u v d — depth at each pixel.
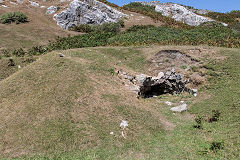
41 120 10.77
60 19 38.06
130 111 12.82
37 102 11.91
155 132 11.39
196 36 27.95
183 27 37.34
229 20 44.28
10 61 19.84
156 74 19.81
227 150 8.92
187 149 9.49
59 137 9.86
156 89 19.39
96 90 13.77
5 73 18.64
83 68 15.79
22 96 12.45
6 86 13.46
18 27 32.62
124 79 16.70
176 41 25.17
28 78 13.94
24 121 10.71
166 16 45.38
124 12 45.22
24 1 42.81
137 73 18.33
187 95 17.20
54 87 13.12
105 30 35.41
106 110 12.27
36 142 9.58
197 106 14.66
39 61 16.06
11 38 28.02
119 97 13.95
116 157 9.15
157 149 9.80
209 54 20.23
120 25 38.34
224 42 23.69
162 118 13.22
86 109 11.95
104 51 23.27
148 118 12.65
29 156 8.91
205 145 9.67
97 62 17.58
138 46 25.28
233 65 17.78
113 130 10.89
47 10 40.69
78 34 33.78
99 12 40.38
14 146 9.41
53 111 11.36
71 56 18.84
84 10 39.38
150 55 21.78
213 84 16.75
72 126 10.59
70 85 13.49
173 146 9.95
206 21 42.44
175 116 13.73
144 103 14.92
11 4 41.03
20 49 22.77
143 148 9.91
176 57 21.09
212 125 11.77
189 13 44.19
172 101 16.59
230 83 16.03
